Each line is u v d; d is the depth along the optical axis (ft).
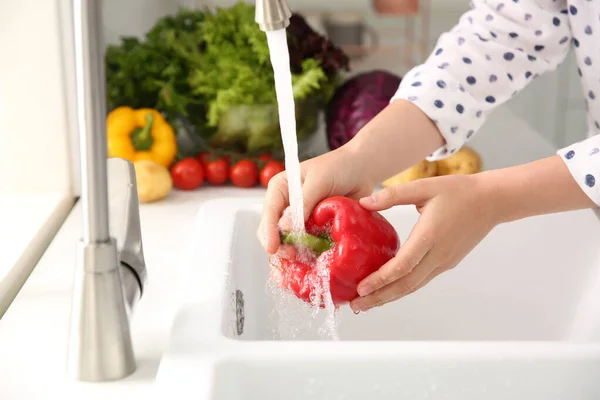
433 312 3.50
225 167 4.39
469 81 3.30
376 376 2.24
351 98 4.51
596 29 3.30
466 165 4.25
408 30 7.48
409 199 2.51
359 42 6.77
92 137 2.07
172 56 4.50
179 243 3.52
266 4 1.99
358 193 2.88
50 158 3.96
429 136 3.14
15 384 2.27
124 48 4.63
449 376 2.25
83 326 2.25
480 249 3.49
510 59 3.38
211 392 2.08
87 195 2.14
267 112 4.34
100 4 1.98
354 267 2.45
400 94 3.19
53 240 3.50
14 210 3.68
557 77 7.09
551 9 3.41
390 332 3.48
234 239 3.22
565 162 2.56
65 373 2.33
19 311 2.78
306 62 4.42
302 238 2.53
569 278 3.44
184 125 4.57
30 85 3.87
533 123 7.26
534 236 3.49
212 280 2.78
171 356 2.23
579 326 3.29
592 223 3.46
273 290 2.89
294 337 3.17
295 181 2.42
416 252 2.45
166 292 2.97
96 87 2.02
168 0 5.74
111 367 2.28
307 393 2.25
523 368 2.25
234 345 2.29
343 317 3.43
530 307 3.49
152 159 4.34
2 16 3.79
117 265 2.25
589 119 3.57
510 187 2.53
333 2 7.45
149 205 4.09
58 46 3.82
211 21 4.49
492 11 3.44
